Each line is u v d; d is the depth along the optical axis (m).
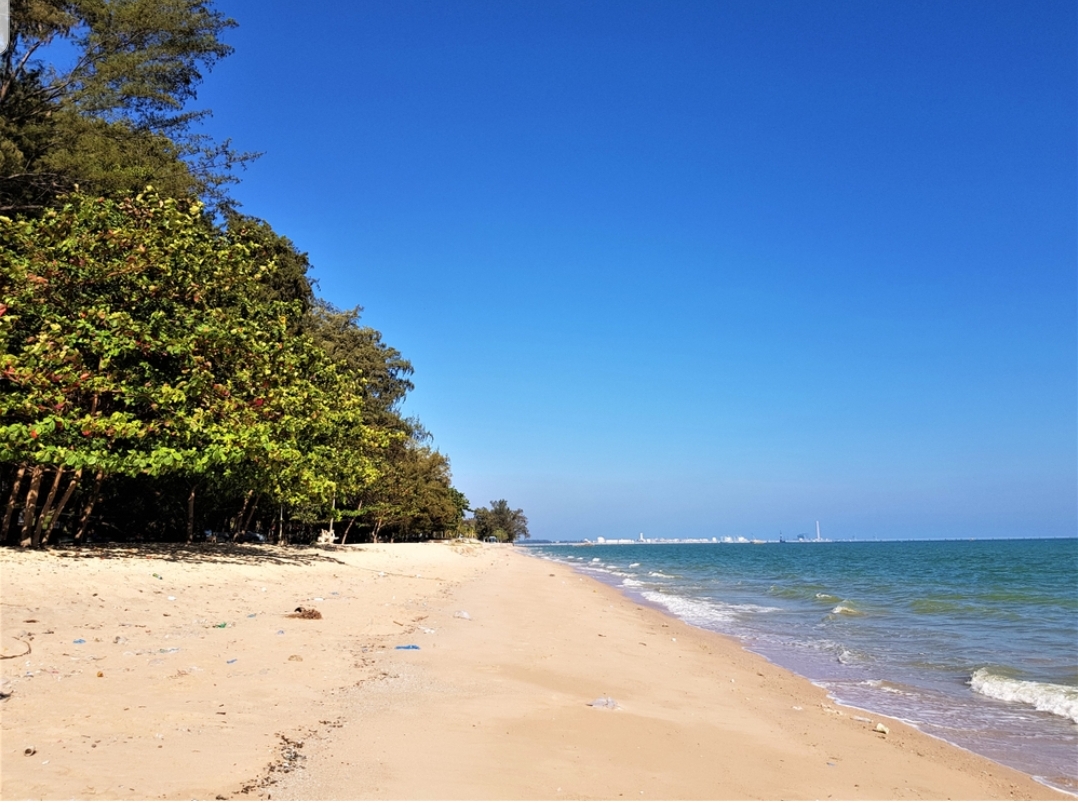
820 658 14.45
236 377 20.78
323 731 6.11
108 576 14.38
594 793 5.38
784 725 8.77
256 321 24.11
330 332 48.50
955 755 8.06
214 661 8.45
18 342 17.78
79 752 4.93
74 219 18.47
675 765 6.42
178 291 20.03
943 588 34.62
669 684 10.61
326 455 28.20
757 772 6.58
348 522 50.12
